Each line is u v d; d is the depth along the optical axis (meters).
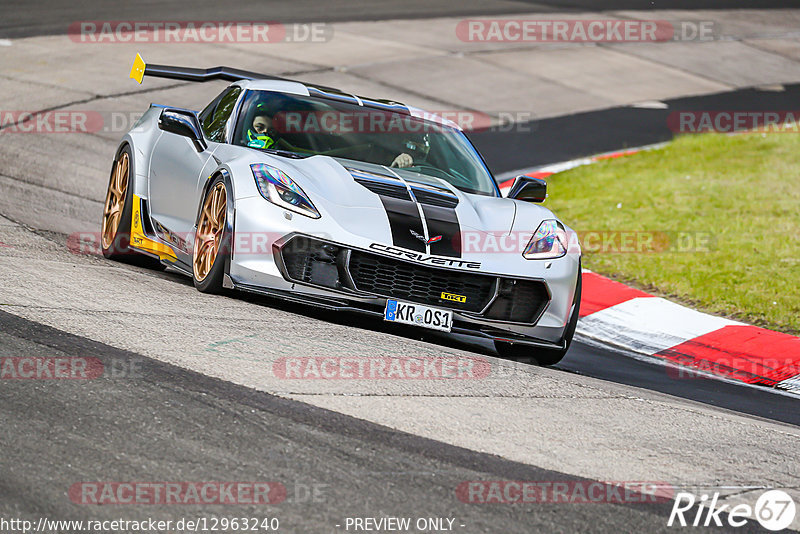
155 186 25.22
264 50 67.94
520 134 56.53
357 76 63.91
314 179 21.69
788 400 23.59
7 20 69.75
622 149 55.66
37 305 18.09
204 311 19.77
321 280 20.27
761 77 78.69
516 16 89.12
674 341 28.20
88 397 13.92
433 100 61.16
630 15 94.31
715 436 17.03
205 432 13.22
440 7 90.50
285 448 13.05
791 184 47.06
